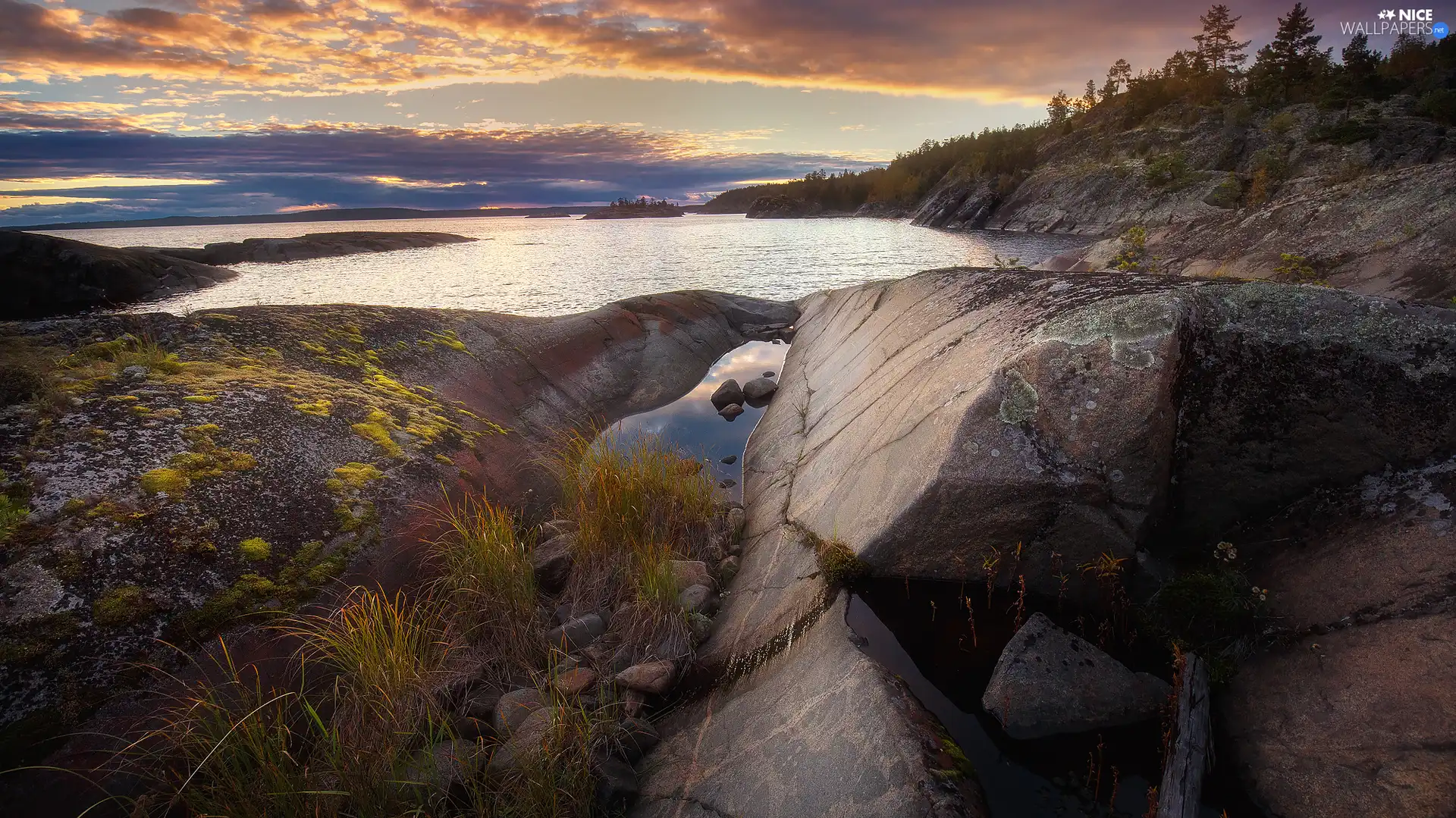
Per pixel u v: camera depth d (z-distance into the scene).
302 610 4.28
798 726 3.45
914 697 3.39
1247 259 11.62
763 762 3.33
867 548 4.44
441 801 3.17
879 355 7.72
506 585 4.74
